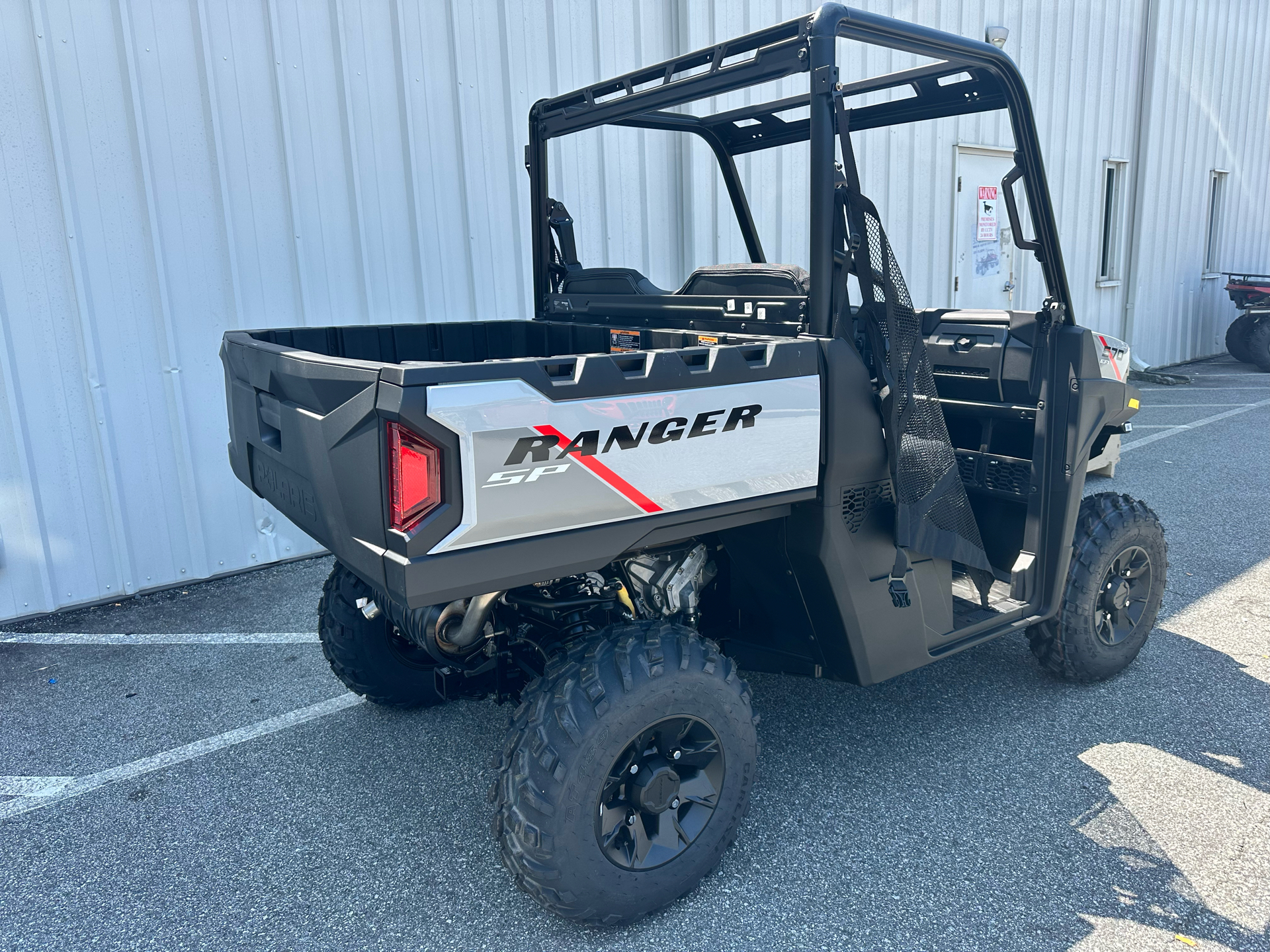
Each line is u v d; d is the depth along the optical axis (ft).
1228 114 38.99
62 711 10.37
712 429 6.29
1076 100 30.48
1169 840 7.31
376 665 9.56
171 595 14.23
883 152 24.25
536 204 10.82
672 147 19.39
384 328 10.18
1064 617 9.55
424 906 6.88
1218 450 21.56
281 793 8.55
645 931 6.48
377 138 15.39
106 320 13.32
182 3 13.30
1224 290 42.11
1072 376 8.72
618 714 6.06
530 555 5.71
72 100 12.64
